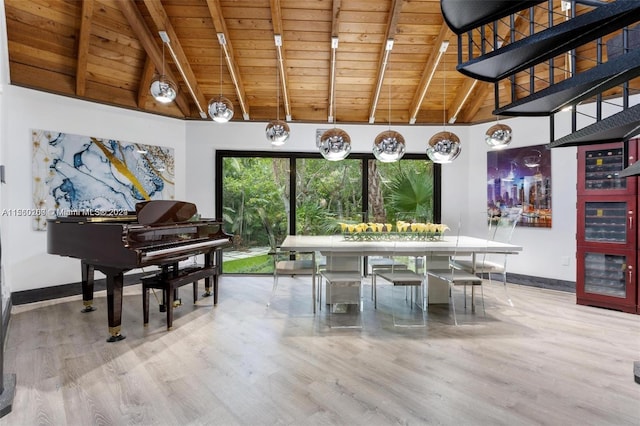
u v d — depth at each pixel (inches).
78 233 119.1
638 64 57.7
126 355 102.7
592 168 157.6
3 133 144.3
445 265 158.4
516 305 156.5
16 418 72.5
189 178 212.8
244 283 199.2
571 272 178.2
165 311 144.9
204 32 166.9
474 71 85.3
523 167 195.8
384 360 99.7
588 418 72.4
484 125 214.5
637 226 143.2
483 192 215.0
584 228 157.2
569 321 134.4
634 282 143.8
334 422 71.2
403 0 150.9
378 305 156.7
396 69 191.3
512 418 72.4
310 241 151.4
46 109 160.4
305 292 179.8
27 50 151.7
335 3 140.8
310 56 180.9
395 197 229.9
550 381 87.7
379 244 140.9
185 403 77.8
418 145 223.3
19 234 152.9
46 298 161.5
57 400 79.0
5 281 136.0
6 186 148.5
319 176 228.7
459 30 83.0
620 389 83.7
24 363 97.5
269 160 226.5
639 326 128.6
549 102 87.0
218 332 121.8
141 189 193.3
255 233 226.1
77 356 102.1
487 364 97.2
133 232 115.4
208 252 156.5
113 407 76.4
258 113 215.5
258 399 79.4
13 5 137.5
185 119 211.8
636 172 70.5
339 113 219.9
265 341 113.7
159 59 169.0
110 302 113.5
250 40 170.9
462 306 154.9
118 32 163.8
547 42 68.4
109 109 181.3
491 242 150.2
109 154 181.0
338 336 118.3
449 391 82.9
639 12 58.9
